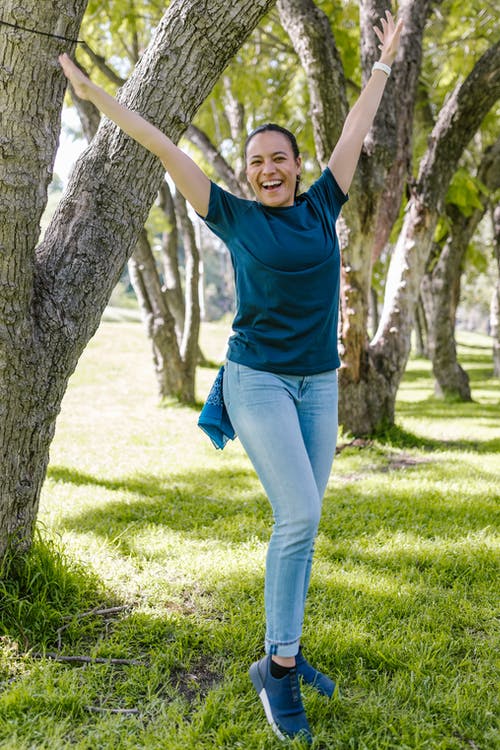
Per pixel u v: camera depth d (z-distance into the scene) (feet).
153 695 7.59
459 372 38.47
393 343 24.44
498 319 51.39
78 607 9.46
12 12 7.45
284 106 30.35
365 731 7.10
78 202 9.27
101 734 6.87
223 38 8.70
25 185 8.02
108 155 9.14
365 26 21.93
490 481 18.25
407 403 37.50
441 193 24.36
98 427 26.94
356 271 22.61
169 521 14.12
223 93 29.94
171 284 40.42
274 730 6.89
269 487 6.96
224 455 21.80
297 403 7.33
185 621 9.29
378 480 18.21
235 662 8.31
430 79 32.55
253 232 7.11
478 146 41.06
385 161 21.67
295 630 6.92
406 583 10.82
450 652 8.69
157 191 9.58
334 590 10.43
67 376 9.36
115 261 9.45
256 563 11.40
